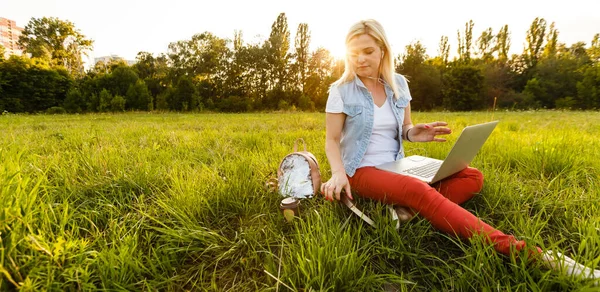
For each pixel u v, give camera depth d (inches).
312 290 48.4
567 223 69.8
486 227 56.3
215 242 66.2
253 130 274.1
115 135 216.1
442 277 56.1
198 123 397.1
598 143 152.7
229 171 105.7
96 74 1536.7
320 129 284.5
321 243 58.7
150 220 74.1
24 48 1772.9
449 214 60.1
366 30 80.2
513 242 53.0
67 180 91.3
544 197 82.7
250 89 1590.8
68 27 1785.2
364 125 80.4
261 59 1556.3
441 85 1494.8
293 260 58.2
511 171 113.5
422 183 65.6
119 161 112.7
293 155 95.0
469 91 1390.3
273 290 51.9
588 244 56.9
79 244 58.5
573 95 1338.6
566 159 110.0
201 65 1521.9
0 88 1071.6
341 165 75.2
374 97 84.2
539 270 49.6
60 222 64.4
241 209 81.9
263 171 111.0
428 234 65.1
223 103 1362.0
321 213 75.5
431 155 135.6
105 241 62.0
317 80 1595.7
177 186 87.2
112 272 52.7
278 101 1520.7
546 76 1464.1
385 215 71.4
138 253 61.1
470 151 70.6
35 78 1149.7
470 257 53.7
